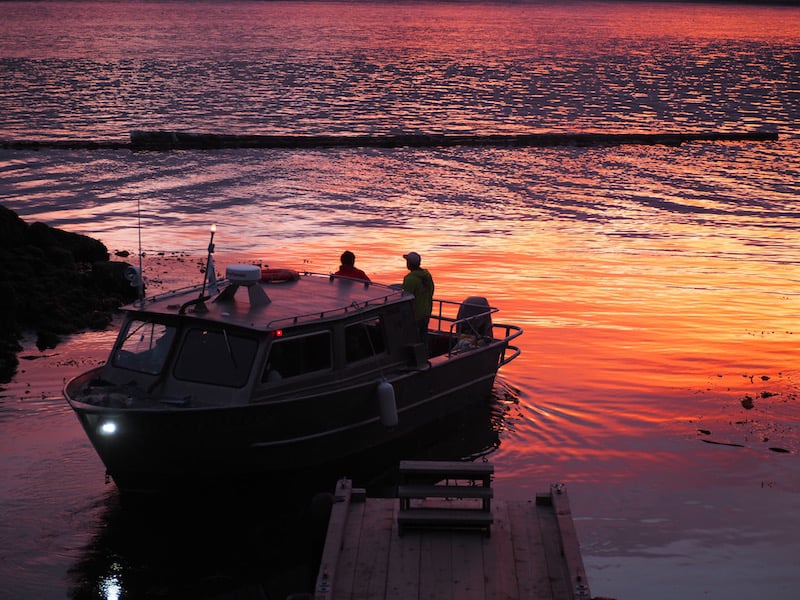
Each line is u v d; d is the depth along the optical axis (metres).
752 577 10.34
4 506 11.45
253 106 67.69
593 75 98.00
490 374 15.59
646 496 12.28
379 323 13.41
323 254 25.53
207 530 11.27
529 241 28.53
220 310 12.49
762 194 38.59
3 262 20.34
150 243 26.67
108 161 43.59
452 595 8.44
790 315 21.17
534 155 48.53
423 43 148.88
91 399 11.56
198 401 11.83
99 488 12.06
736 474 12.97
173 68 96.19
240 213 31.98
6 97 69.75
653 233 30.50
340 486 10.54
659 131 58.84
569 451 13.72
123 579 10.00
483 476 9.66
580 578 8.48
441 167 43.94
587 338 19.14
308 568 10.41
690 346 18.72
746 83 93.25
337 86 82.44
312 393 12.32
